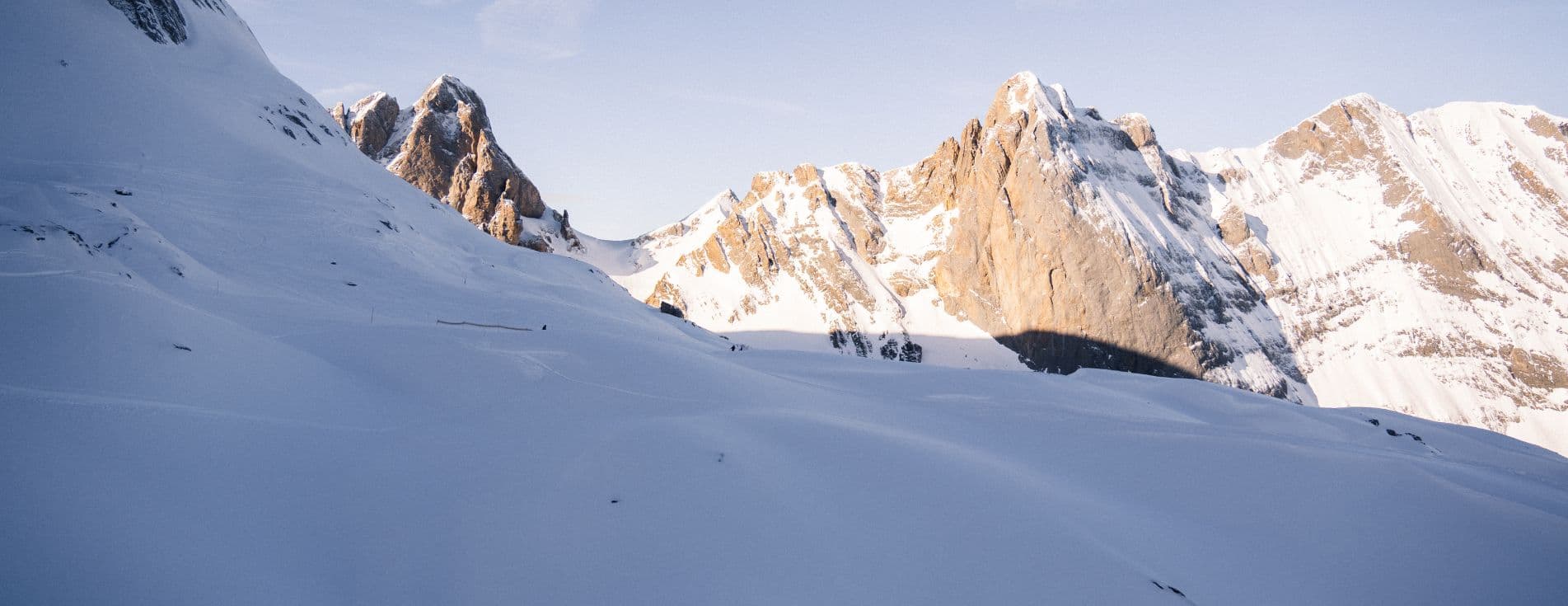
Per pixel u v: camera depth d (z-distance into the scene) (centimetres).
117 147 4194
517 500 1388
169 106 4853
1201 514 1554
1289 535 1459
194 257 3350
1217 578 1311
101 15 5350
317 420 1642
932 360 14075
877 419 2223
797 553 1279
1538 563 1336
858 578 1230
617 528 1320
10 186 2988
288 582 1109
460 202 16462
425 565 1191
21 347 1463
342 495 1351
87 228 2716
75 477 1178
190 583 1045
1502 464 2795
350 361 2102
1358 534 1449
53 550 1025
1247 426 3033
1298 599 1264
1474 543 1405
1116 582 1242
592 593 1161
